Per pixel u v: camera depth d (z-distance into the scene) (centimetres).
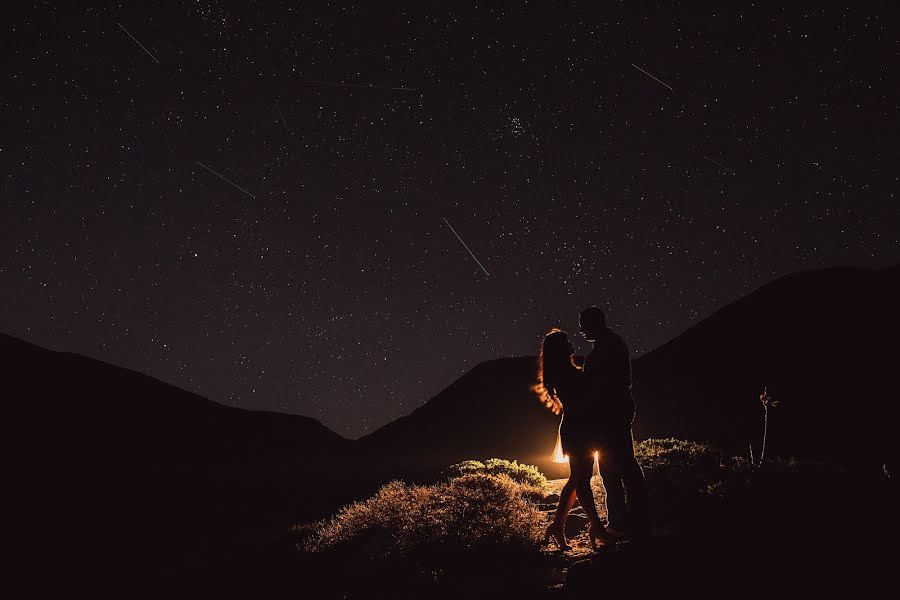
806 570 399
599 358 509
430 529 621
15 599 1337
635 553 460
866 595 362
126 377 7175
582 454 514
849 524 451
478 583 488
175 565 1172
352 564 682
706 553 439
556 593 430
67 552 1806
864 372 4275
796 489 528
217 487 3412
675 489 661
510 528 580
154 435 5972
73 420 5850
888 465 609
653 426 4275
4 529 2298
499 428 5628
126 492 3350
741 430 3328
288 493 2802
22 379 6344
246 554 968
